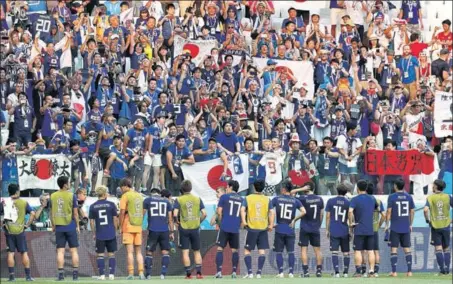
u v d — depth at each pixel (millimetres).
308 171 82938
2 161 76312
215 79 88188
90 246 72875
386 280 64438
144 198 74750
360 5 102750
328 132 86938
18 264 70875
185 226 68625
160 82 86125
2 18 89000
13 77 82000
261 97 89750
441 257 75000
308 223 71688
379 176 86625
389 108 89938
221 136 82938
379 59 95938
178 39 91625
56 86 83438
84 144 78562
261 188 70375
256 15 98062
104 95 83562
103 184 78375
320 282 61375
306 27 98500
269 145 83375
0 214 67125
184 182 68812
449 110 90625
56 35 88875
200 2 95312
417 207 84750
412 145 88625
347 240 72125
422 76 96562
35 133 81750
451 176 88125
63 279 66062
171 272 74625
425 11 109125
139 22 92312
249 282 61562
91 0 95125
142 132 80062
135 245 67688
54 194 65875
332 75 92562
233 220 69125
